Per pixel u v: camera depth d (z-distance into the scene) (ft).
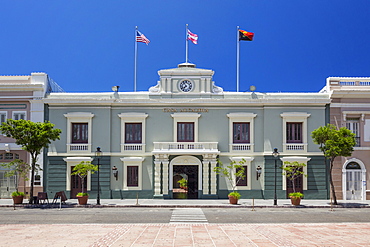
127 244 50.47
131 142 115.65
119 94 117.50
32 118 114.62
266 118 115.03
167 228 62.95
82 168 98.63
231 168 107.55
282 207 95.40
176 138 114.93
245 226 65.26
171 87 116.88
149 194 113.80
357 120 116.06
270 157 114.11
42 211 86.22
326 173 114.21
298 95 117.70
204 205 95.61
